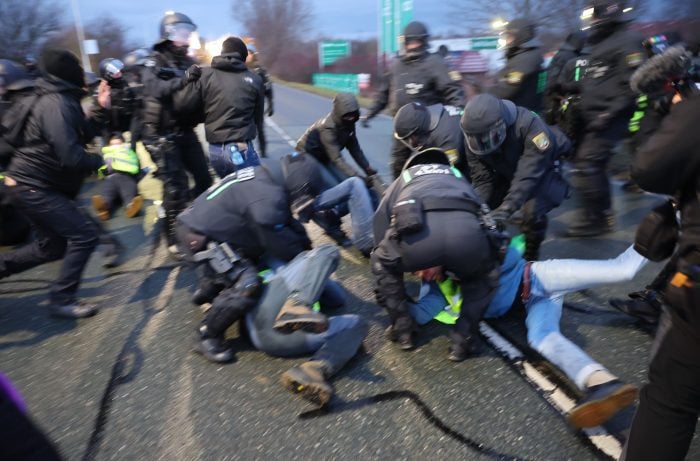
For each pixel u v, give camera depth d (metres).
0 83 3.27
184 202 4.63
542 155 3.25
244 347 3.13
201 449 2.34
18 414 1.33
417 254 2.61
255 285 2.85
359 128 12.46
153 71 4.40
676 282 1.58
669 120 1.57
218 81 4.39
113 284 4.14
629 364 2.83
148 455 2.33
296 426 2.46
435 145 3.91
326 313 3.50
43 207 3.32
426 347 3.06
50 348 3.24
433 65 4.99
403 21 16.44
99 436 2.46
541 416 2.46
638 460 1.72
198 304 3.62
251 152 4.62
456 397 2.61
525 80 5.00
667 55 1.97
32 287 4.16
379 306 3.58
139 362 3.04
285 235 2.97
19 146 3.23
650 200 5.55
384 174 7.55
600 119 4.31
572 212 5.35
